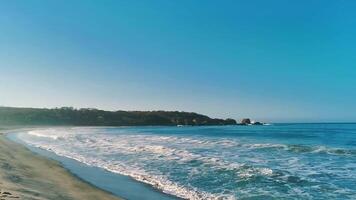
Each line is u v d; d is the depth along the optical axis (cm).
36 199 1088
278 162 2166
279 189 1454
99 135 5684
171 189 1491
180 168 1981
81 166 2133
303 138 4966
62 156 2675
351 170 1873
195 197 1355
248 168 1861
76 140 4409
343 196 1341
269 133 6881
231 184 1553
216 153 2644
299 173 1786
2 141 3659
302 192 1405
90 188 1470
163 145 3406
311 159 2317
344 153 2636
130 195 1376
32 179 1517
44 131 7631
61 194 1279
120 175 1820
